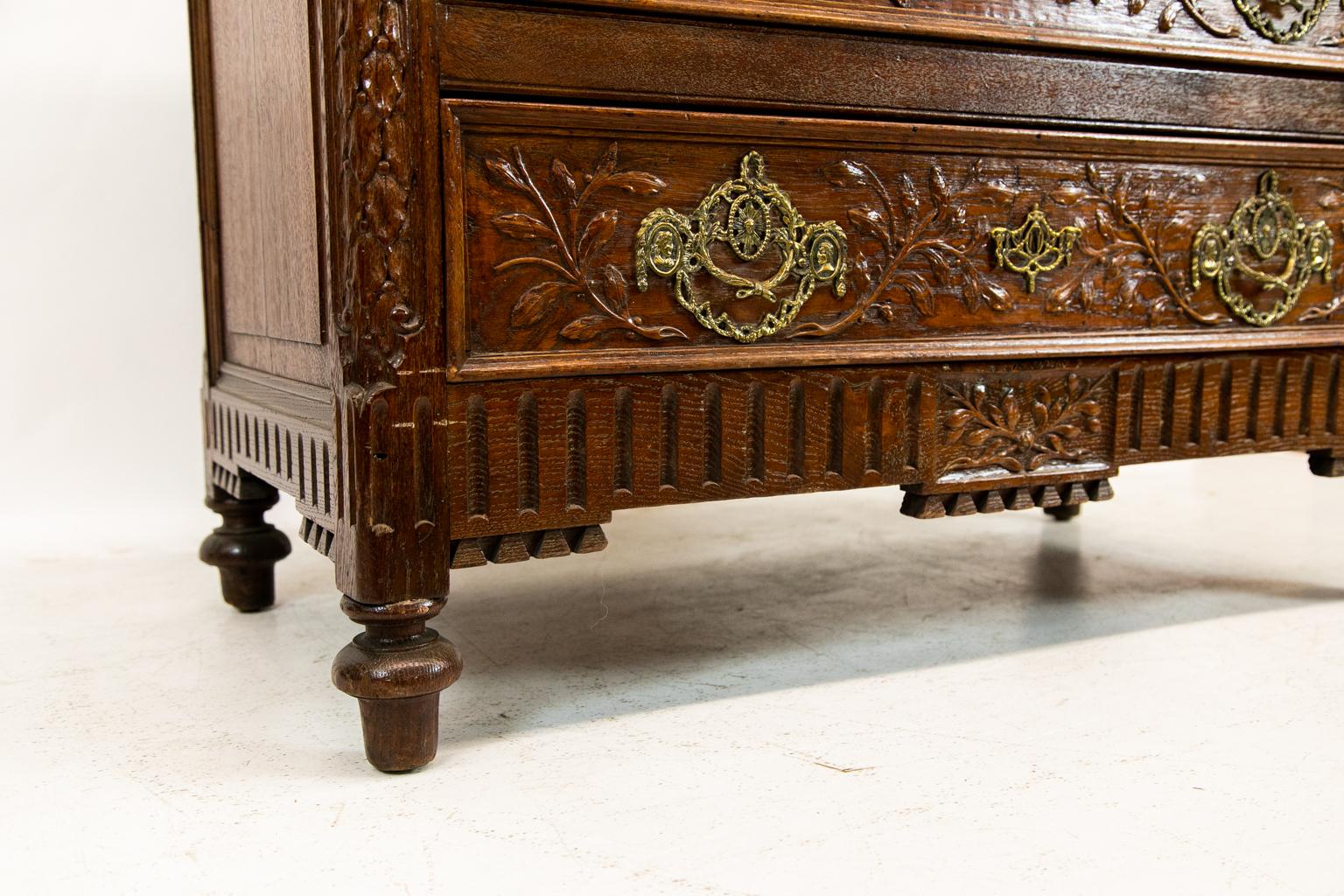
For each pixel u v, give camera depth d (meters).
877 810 1.03
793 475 1.29
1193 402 1.52
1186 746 1.17
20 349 2.21
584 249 1.15
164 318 2.29
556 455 1.16
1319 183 1.56
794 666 1.44
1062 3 1.34
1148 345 1.46
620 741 1.20
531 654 1.49
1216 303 1.52
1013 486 1.41
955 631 1.59
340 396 1.07
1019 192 1.36
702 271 1.21
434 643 1.12
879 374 1.31
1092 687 1.36
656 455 1.21
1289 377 1.58
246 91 1.41
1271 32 1.47
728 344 1.23
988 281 1.36
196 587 1.83
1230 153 1.47
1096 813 1.02
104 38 2.20
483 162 1.10
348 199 1.04
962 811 1.03
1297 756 1.15
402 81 1.04
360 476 1.07
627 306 1.18
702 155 1.19
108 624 1.63
